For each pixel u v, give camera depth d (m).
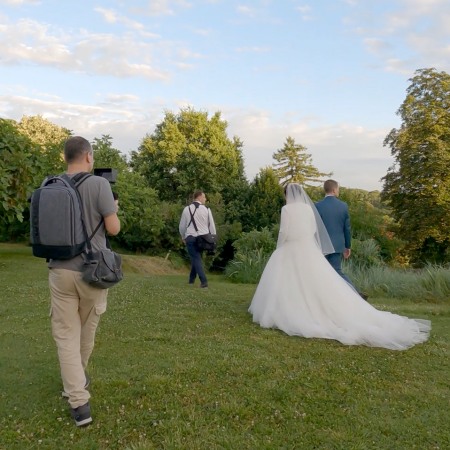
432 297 10.19
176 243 23.36
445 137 34.22
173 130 46.81
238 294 9.20
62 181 3.64
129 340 5.65
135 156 49.19
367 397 4.21
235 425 3.64
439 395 4.30
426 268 11.83
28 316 6.71
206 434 3.48
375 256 13.77
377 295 10.66
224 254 27.39
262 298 6.64
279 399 4.09
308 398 4.12
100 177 3.79
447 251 34.09
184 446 3.31
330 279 6.23
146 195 20.97
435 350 5.65
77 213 3.56
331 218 8.04
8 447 3.29
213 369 4.70
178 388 4.22
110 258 3.67
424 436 3.57
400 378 4.70
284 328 6.13
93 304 3.77
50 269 3.66
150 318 6.79
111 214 3.71
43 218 3.51
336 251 8.02
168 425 3.58
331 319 6.05
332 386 4.39
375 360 5.20
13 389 4.18
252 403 3.98
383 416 3.87
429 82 34.84
